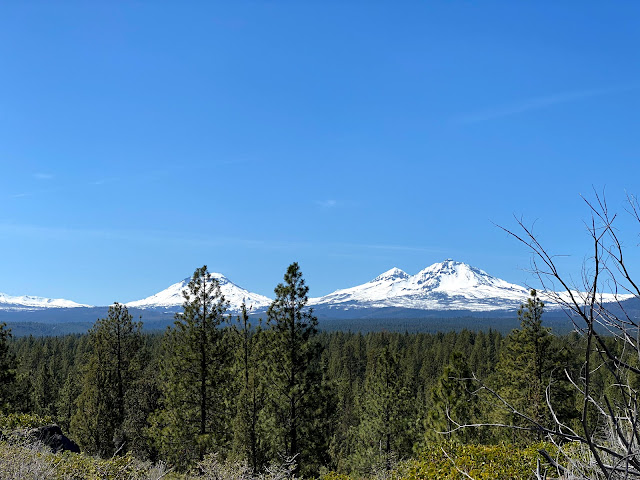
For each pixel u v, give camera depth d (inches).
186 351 1026.7
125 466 476.4
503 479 436.1
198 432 1007.0
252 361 1133.1
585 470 151.0
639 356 114.7
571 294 115.0
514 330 1224.2
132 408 1526.8
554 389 829.8
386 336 5364.2
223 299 1058.7
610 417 125.9
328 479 806.5
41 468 364.2
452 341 4798.2
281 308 1059.3
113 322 1583.4
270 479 553.0
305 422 1023.0
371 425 1392.7
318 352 1064.2
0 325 1214.9
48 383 2455.7
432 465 492.7
